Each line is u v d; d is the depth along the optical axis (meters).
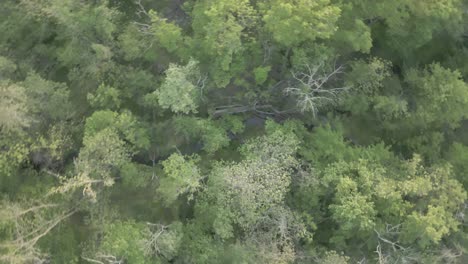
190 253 22.36
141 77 22.73
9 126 19.91
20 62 23.52
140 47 22.88
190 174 20.91
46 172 22.89
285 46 22.05
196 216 22.73
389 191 21.45
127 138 21.56
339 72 22.97
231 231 22.77
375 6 22.16
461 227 23.23
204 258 21.95
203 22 21.53
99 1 22.44
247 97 23.42
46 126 22.78
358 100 23.06
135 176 22.20
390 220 22.88
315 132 23.48
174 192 20.67
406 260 22.31
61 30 22.89
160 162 23.36
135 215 23.28
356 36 21.62
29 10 22.23
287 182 20.97
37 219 20.55
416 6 22.00
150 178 22.94
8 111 19.31
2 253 20.02
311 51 21.89
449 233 21.66
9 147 22.17
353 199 21.31
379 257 21.42
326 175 22.11
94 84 23.22
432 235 20.69
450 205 21.97
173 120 22.38
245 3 21.03
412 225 21.50
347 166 22.34
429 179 21.88
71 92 23.47
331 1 22.19
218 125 23.50
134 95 23.45
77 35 22.20
